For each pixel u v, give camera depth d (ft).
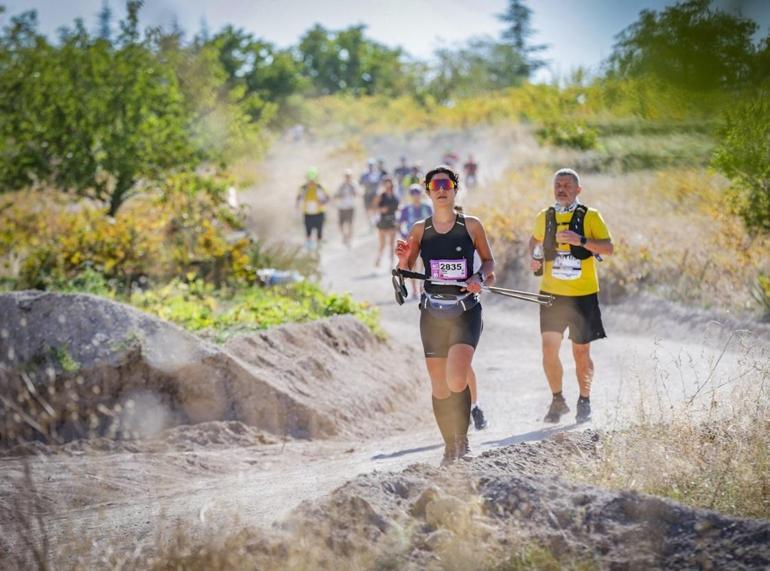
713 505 25.32
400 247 34.19
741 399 31.24
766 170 67.92
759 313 64.23
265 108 138.21
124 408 45.57
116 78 105.40
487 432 42.06
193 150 108.78
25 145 105.81
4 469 37.58
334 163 219.00
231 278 77.97
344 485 25.07
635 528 21.94
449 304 33.81
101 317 48.06
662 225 83.10
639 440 28.81
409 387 59.98
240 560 21.08
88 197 108.06
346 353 58.70
